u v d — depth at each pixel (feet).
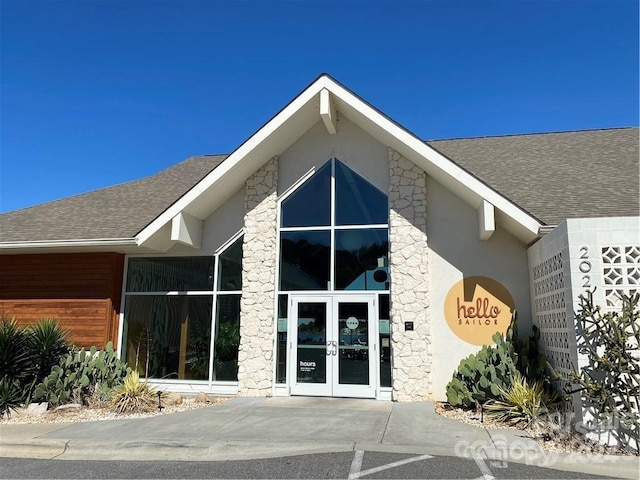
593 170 41.01
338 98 37.32
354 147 40.55
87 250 41.32
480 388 30.37
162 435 25.62
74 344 40.32
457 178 33.78
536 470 20.40
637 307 24.71
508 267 36.45
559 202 35.78
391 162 38.86
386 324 37.42
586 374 24.17
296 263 39.93
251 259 39.99
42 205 50.14
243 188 42.34
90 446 24.61
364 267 38.65
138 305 42.27
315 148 41.24
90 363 35.35
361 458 21.99
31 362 34.17
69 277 41.88
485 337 35.81
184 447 23.93
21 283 42.47
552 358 30.09
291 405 33.94
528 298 35.76
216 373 39.86
